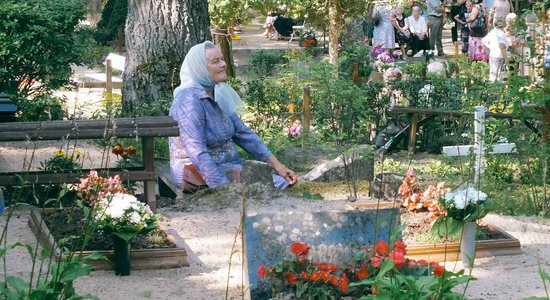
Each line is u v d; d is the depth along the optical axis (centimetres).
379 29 2448
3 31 1530
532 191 1089
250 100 1561
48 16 1537
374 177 1160
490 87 1224
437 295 574
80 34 1659
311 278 648
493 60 1922
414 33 2572
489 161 1258
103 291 711
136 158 1230
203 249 821
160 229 834
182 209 955
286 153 1405
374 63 1944
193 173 1059
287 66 1742
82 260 636
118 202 747
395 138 1510
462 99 1473
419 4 2592
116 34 3067
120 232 741
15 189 966
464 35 2567
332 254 696
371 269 648
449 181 1090
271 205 969
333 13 1942
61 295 585
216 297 703
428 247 788
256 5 1986
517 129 1220
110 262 759
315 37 2798
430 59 2275
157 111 1531
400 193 945
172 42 1576
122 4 3056
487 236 837
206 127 1070
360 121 1343
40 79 1577
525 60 1199
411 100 1577
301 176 1211
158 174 1130
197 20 1593
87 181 838
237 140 1102
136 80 1579
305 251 653
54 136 923
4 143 1373
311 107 1562
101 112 1602
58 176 932
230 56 2123
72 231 808
